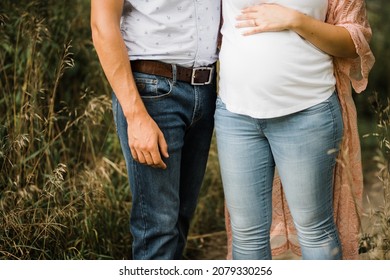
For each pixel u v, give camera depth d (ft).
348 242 7.91
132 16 7.16
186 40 7.15
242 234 7.56
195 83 7.40
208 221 11.75
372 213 8.62
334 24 7.15
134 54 7.14
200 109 7.55
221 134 7.34
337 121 7.04
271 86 6.81
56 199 8.96
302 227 7.33
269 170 7.43
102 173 10.05
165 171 7.41
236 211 7.49
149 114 7.21
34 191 9.04
